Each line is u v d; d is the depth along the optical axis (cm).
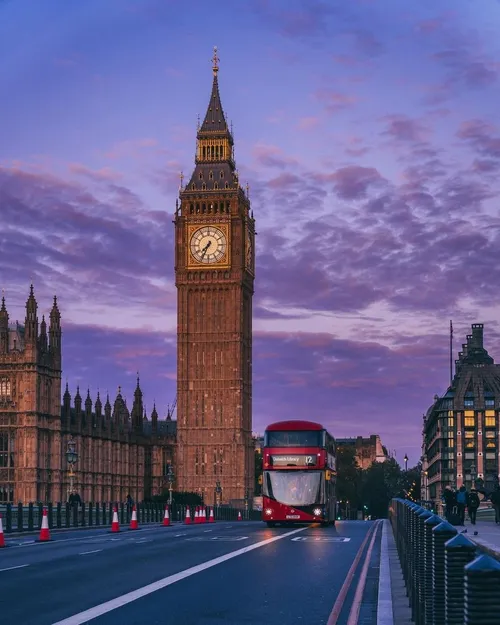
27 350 17850
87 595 2641
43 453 18112
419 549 1886
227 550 4428
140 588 2812
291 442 7769
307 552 4350
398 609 2391
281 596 2662
